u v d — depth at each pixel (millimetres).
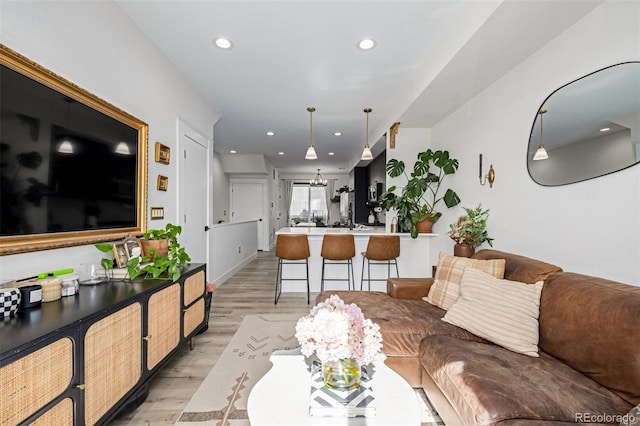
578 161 1896
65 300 1470
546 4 1725
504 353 1500
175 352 2057
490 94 2828
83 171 1771
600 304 1319
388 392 1183
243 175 8484
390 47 2650
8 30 1350
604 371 1221
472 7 2020
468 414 1162
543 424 1002
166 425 1585
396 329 1831
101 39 1962
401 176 4367
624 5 1604
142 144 2379
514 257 2080
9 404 930
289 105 4059
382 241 3650
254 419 1021
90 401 1265
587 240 1840
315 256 4250
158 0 2059
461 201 3428
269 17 2234
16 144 1359
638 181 1557
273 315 3322
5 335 1039
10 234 1331
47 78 1521
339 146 6551
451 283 2225
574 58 1911
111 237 2008
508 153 2588
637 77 1551
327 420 1022
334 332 1109
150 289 1732
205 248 3918
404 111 3578
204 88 3510
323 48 2654
